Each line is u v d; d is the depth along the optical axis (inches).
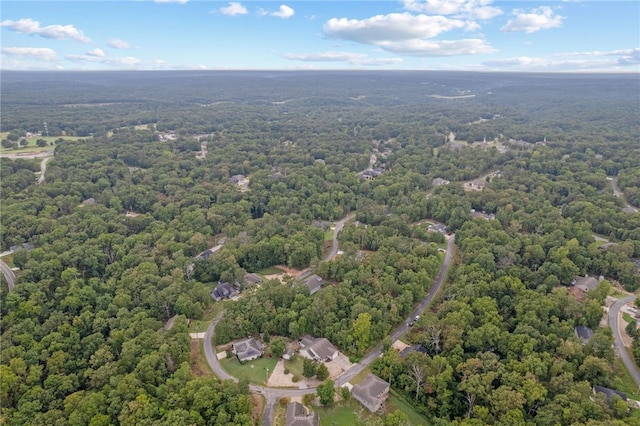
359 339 5211.6
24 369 4515.3
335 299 5797.2
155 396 4330.7
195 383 4313.5
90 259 6894.7
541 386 4249.5
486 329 5064.0
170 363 4749.0
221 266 7106.3
